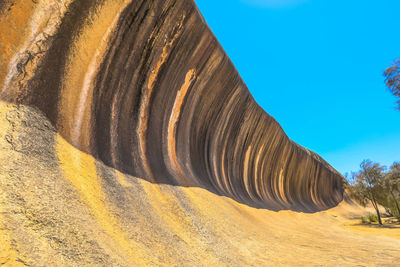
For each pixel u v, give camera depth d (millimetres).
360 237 12711
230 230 7453
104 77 6363
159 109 9828
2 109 3721
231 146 18344
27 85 4242
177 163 10320
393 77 11898
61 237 2709
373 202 25000
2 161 3113
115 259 2961
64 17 5051
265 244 7609
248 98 17828
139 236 4008
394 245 9898
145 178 6590
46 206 2969
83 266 2551
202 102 13516
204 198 8703
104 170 5000
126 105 7508
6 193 2746
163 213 5688
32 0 4469
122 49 7000
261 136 22094
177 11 8781
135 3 6980
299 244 8695
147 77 8648
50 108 4523
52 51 4820
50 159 3814
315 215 26891
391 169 25047
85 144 5012
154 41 8367
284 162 28859
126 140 6977
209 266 4586
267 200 20875
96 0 5750
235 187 16812
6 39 4082
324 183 44125
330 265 6133
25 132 3770
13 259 2090
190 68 11195
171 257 4078
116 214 4066
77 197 3604
